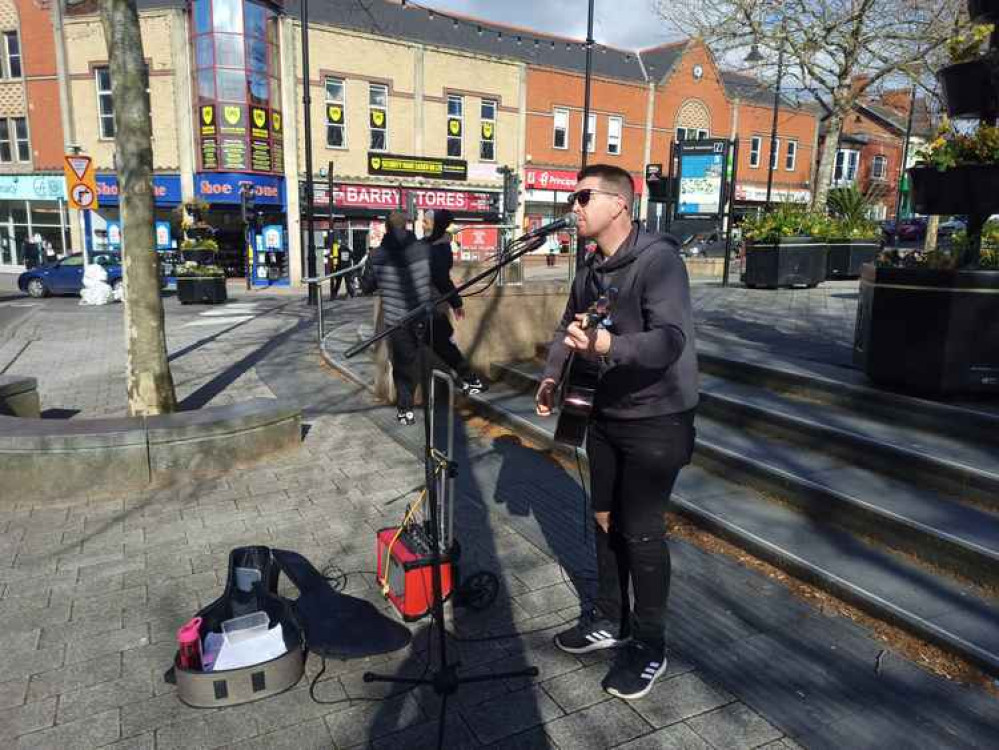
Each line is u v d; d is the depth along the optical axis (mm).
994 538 3180
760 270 12258
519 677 2729
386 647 2770
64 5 23469
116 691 2646
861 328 5254
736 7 16547
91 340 10594
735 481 4309
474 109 27219
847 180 40562
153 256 5223
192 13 21312
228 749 2348
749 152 36812
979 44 4148
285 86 22844
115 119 4957
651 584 2596
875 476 3980
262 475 4867
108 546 3830
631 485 2566
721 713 2502
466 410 6410
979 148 4117
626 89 31422
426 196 26453
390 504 4410
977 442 4008
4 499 4367
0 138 25703
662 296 2373
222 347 9695
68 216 25391
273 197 23031
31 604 3248
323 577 3365
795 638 2916
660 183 13570
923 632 2820
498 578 3420
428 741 2389
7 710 2537
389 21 25625
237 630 2750
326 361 8594
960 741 2340
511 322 7066
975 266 4305
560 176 30141
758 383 5426
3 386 5422
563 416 2680
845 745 2330
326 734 2422
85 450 4438
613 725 2457
